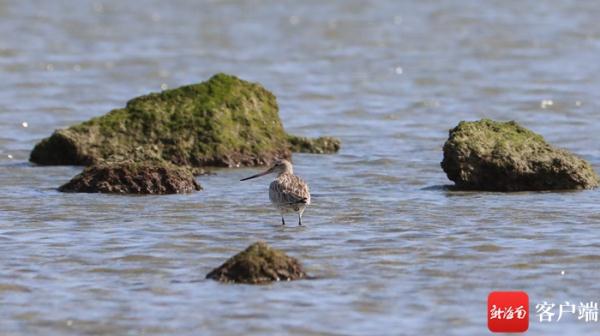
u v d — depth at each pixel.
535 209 19.69
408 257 16.48
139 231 18.16
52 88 35.94
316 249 16.92
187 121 24.98
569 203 20.16
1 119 30.47
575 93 35.12
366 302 14.40
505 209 19.73
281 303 14.31
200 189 21.78
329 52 43.81
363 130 29.72
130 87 36.94
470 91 35.81
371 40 46.59
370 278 15.39
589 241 17.33
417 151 26.73
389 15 52.94
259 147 25.14
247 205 20.33
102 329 13.52
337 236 17.80
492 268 15.92
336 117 31.64
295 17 52.81
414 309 14.18
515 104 33.56
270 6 56.12
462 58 42.31
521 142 21.97
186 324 13.63
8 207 20.02
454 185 22.31
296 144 26.28
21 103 33.09
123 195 21.03
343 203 20.55
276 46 45.28
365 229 18.30
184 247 17.12
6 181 22.72
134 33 48.41
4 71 38.91
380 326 13.58
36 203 20.38
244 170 24.30
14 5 54.94
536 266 16.00
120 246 17.17
